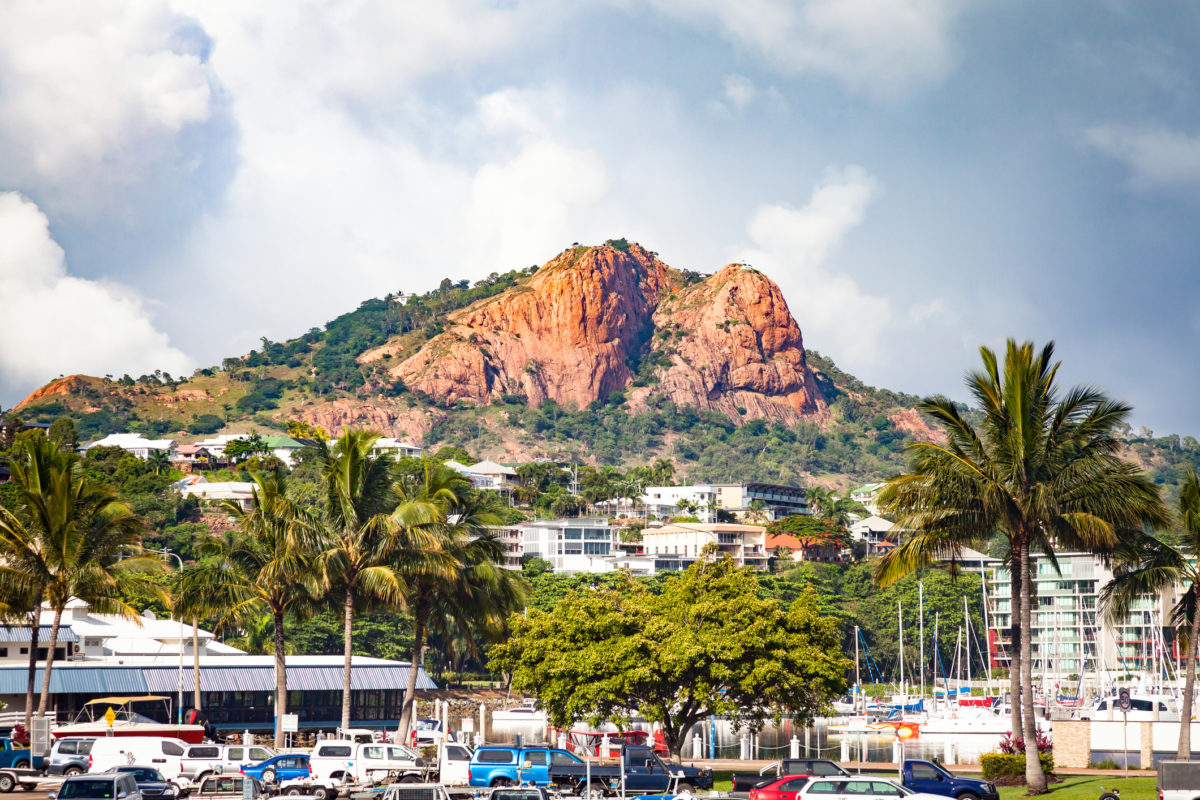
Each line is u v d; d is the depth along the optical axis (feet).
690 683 248.73
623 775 179.01
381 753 220.84
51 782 218.79
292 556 265.95
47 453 272.10
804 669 246.06
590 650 253.65
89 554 275.39
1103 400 197.26
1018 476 199.11
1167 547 215.51
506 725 527.81
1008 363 198.70
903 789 179.32
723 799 196.34
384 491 275.59
